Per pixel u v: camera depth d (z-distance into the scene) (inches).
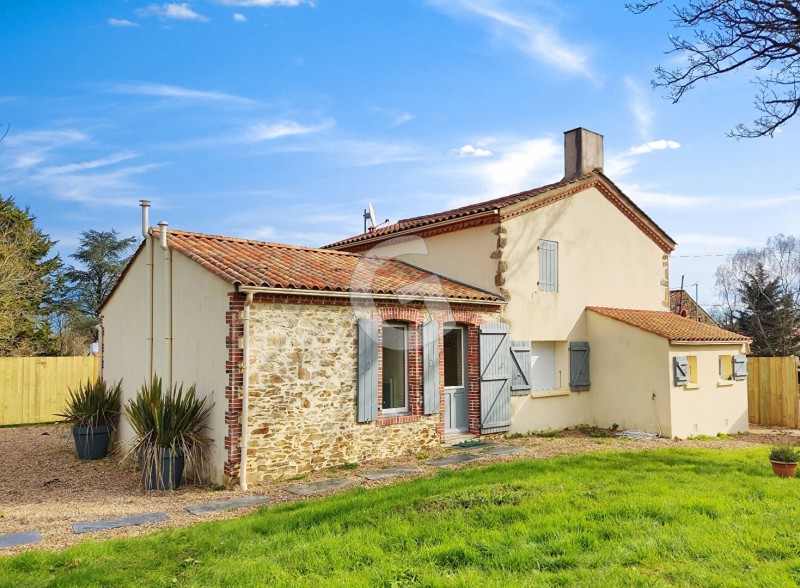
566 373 584.4
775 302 1353.3
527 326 549.6
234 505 305.9
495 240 535.8
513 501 264.2
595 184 625.6
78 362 684.1
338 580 184.1
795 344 1341.0
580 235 609.0
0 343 899.4
